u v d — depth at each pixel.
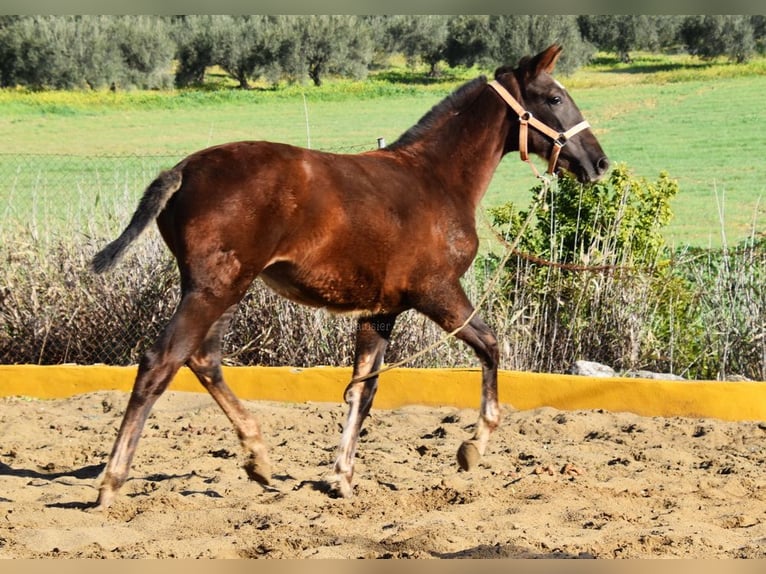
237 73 52.53
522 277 10.35
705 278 10.55
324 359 10.32
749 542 5.68
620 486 6.84
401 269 6.31
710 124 33.25
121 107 44.50
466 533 5.77
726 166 26.62
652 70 47.75
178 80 52.62
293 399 9.68
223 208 5.73
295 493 6.59
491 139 6.98
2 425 8.70
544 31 49.56
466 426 8.70
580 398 9.16
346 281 6.18
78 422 8.84
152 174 15.13
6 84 51.31
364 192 6.12
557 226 10.65
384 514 6.28
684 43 52.84
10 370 9.95
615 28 50.84
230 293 5.79
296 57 50.19
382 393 9.51
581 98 40.94
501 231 11.48
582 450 7.95
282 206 5.85
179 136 34.97
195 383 9.86
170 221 5.90
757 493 6.72
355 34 51.28
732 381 9.19
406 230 6.27
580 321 10.22
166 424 8.80
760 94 38.62
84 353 10.73
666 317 10.43
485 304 10.45
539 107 7.10
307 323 10.33
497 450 7.95
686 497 6.62
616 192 10.59
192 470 7.36
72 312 10.73
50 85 50.78
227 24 52.50
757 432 8.38
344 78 51.94
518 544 5.48
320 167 6.04
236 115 40.41
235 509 6.23
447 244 6.48
